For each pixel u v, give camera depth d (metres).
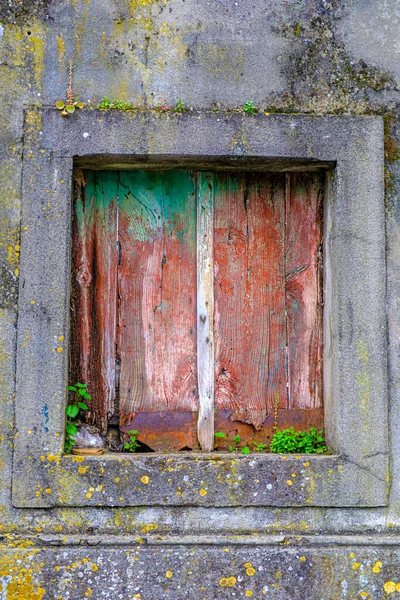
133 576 2.95
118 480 3.02
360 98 3.25
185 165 3.29
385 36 3.29
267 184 3.46
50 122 3.12
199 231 3.39
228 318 3.41
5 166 3.12
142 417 3.34
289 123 3.18
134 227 3.41
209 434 3.31
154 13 3.21
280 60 3.23
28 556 2.94
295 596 2.98
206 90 3.19
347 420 3.10
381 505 3.07
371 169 3.19
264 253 3.44
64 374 3.07
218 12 3.23
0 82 3.14
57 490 3.00
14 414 3.04
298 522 3.07
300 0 3.27
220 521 3.06
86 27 3.19
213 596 2.96
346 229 3.16
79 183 3.36
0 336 3.07
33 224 3.09
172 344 3.38
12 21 3.16
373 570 3.01
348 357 3.12
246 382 3.39
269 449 3.34
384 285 3.16
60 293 3.08
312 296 3.44
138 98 3.17
